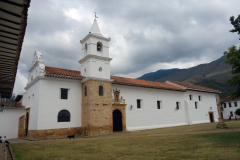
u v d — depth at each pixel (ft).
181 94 109.09
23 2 11.91
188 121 106.32
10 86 29.94
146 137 49.06
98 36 76.18
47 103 64.54
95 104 69.15
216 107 129.49
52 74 64.95
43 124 62.44
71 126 68.69
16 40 15.56
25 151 34.88
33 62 77.25
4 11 12.45
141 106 88.99
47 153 32.35
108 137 55.83
